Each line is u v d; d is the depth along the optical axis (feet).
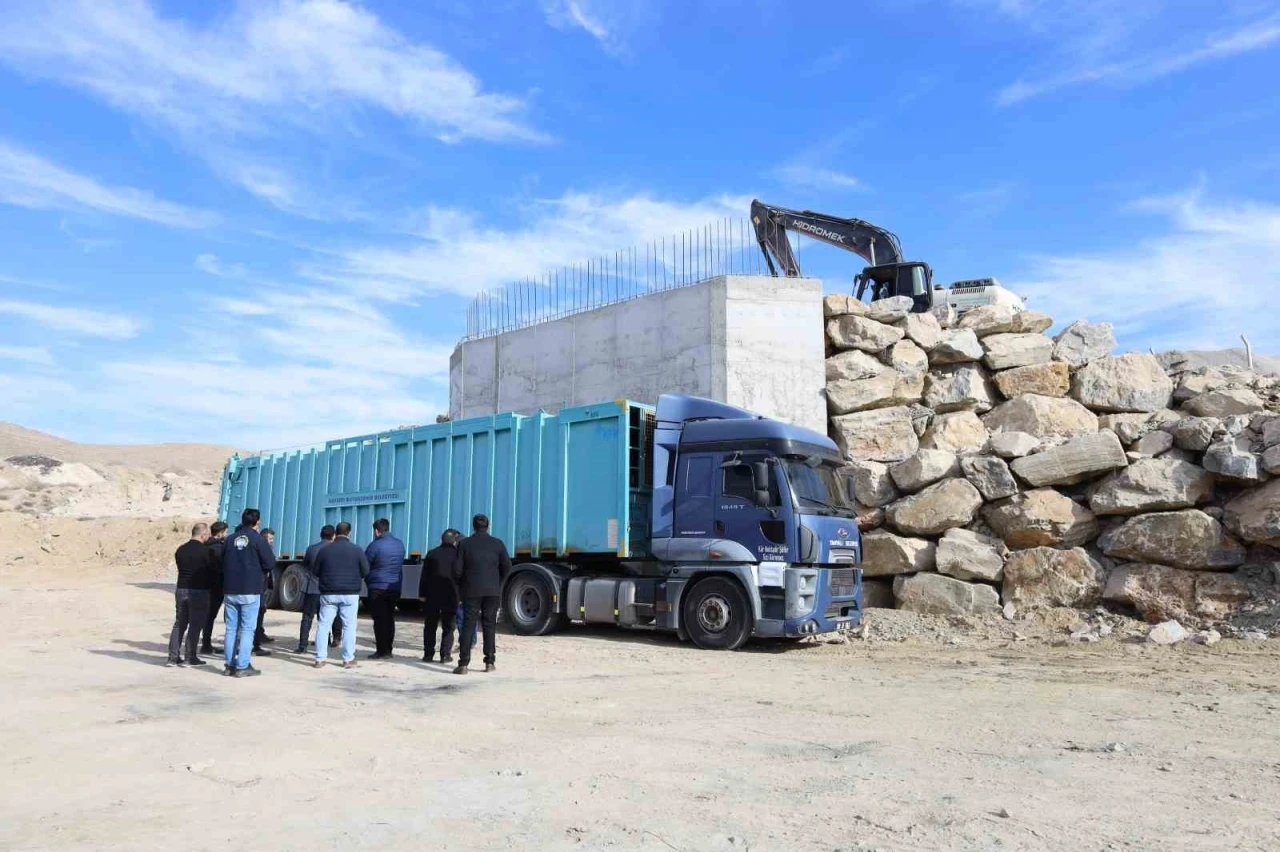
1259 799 17.04
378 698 29.09
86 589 76.43
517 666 37.22
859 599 45.55
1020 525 50.93
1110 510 49.55
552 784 18.34
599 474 46.44
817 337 64.08
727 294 64.13
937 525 52.85
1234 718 25.61
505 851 14.28
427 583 38.04
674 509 44.83
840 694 30.19
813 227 81.20
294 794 17.67
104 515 144.05
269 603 65.41
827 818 15.90
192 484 181.68
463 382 82.38
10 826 15.61
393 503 56.75
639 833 15.12
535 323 77.46
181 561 36.50
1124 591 46.62
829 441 46.50
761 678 33.94
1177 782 18.33
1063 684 32.48
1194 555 46.24
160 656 38.91
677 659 39.29
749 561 42.04
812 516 42.11
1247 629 42.34
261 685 31.73
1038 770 19.38
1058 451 51.55
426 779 18.81
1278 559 45.37
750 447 43.29
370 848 14.46
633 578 46.24
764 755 20.95
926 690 31.04
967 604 49.90
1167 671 35.27
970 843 14.51
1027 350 62.90
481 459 52.13
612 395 70.08
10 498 149.79
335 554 36.91
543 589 47.73
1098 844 14.44
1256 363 76.59
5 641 43.47
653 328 68.08
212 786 18.31
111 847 14.48
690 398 46.68
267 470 67.77
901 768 19.61
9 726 24.30
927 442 59.77
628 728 24.25
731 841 14.61
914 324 64.49
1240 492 48.44
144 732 23.52
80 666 35.58
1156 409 58.85
